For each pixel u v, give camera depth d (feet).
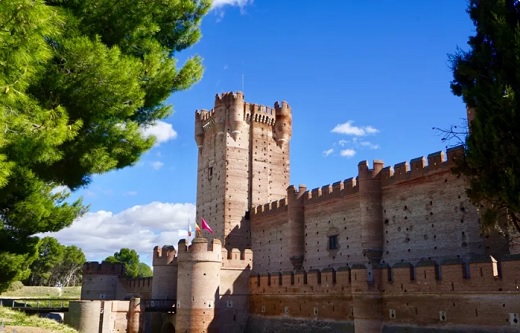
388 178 163.84
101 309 186.19
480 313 108.78
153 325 210.79
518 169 77.77
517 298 101.65
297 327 167.63
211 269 188.65
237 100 255.91
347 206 179.83
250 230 243.60
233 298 192.95
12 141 48.11
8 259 99.81
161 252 220.02
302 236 200.95
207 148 268.62
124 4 65.51
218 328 186.39
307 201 201.67
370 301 135.95
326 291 158.30
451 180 142.72
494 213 86.17
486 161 82.33
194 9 81.35
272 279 184.75
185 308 185.68
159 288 216.13
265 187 254.27
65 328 126.00
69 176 71.05
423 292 123.44
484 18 89.10
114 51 59.52
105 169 71.36
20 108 48.96
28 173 66.39
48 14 41.78
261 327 184.34
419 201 151.84
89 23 63.31
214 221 249.14
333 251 182.80
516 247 121.70
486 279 108.58
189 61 78.64
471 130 86.38
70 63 56.18
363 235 164.25
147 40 71.46
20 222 87.45
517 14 87.92
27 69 42.47
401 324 128.36
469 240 134.21
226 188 244.83
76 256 479.82
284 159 264.93
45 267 434.71
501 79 81.82
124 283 263.08
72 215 96.22
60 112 54.29
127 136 71.92
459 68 90.58
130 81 61.82
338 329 150.71
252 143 256.73
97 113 62.90
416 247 149.89
